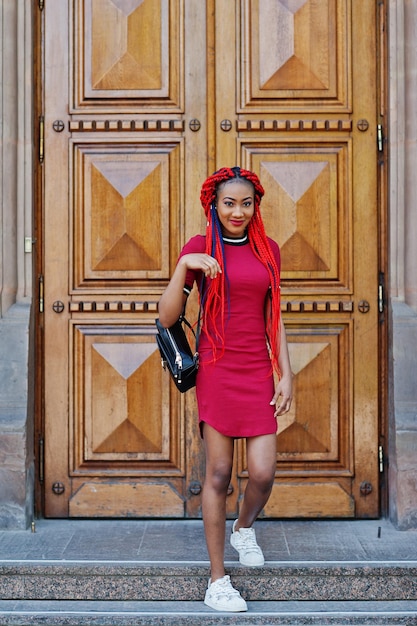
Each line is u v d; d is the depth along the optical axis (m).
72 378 4.28
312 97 4.28
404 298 4.21
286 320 4.27
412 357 4.14
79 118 4.29
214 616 3.37
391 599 3.56
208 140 4.27
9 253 4.19
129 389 4.26
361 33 4.27
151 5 4.28
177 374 3.30
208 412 3.32
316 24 4.27
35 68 4.28
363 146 4.28
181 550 3.77
